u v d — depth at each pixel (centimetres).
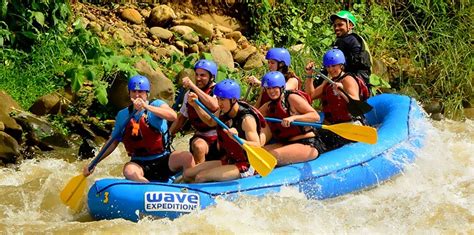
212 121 1115
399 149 1236
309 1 2030
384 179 1191
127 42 1744
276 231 1005
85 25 1730
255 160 1037
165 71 1686
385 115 1383
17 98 1498
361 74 1330
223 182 1062
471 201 1131
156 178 1099
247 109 1069
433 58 1931
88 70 1509
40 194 1178
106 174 1321
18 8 1619
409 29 2072
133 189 1023
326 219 1050
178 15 1895
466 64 1883
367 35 1967
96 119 1522
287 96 1129
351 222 1048
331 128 1128
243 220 1019
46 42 1628
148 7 1889
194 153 1133
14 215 1084
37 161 1360
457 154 1369
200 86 1138
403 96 1425
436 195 1153
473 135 1545
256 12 1969
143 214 1017
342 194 1130
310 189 1095
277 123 1137
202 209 1027
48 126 1439
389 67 1934
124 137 1087
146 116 1077
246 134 1059
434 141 1354
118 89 1535
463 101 1847
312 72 1277
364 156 1177
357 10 2053
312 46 1900
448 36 1934
